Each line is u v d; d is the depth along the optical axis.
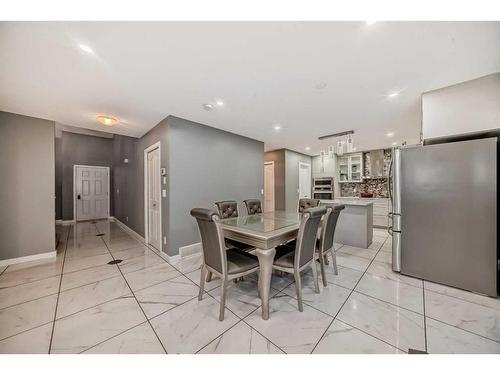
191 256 3.23
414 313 1.74
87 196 6.63
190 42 1.52
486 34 1.44
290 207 5.93
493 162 1.93
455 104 2.17
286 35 1.45
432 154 2.23
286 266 1.86
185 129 3.23
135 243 3.96
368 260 3.01
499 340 1.42
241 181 4.25
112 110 2.81
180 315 1.74
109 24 1.33
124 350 1.35
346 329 1.55
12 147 2.87
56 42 1.48
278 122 3.38
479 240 2.00
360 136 4.30
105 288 2.20
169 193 3.03
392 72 1.94
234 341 1.44
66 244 3.90
